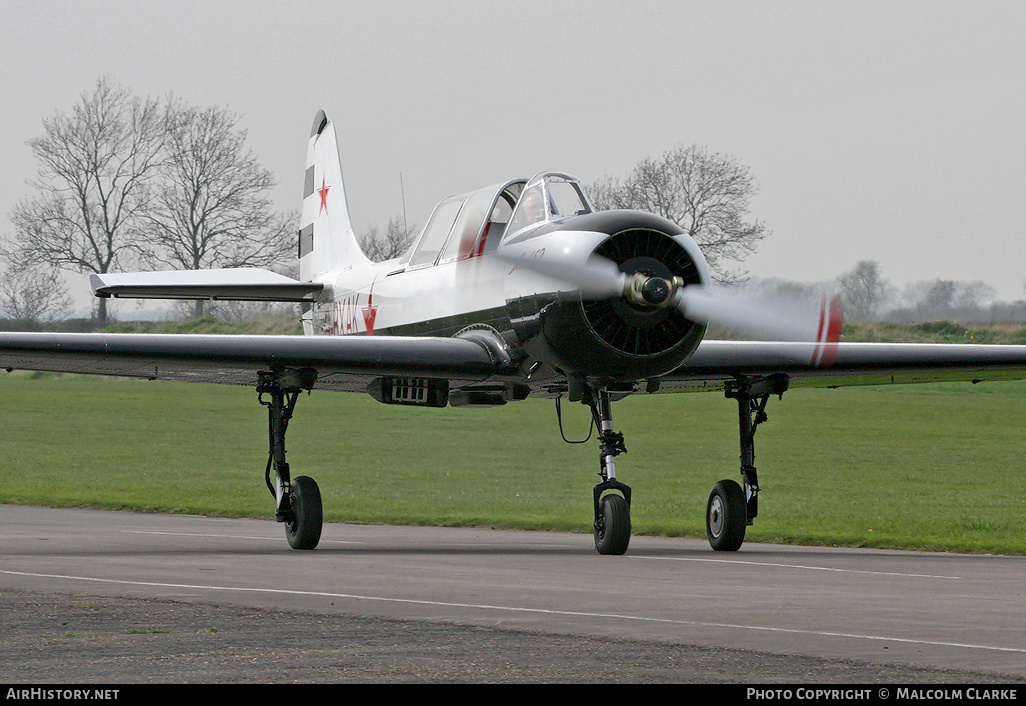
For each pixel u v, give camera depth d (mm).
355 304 50500
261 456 90938
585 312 34312
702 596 24078
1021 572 30750
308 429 114750
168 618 20344
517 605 22328
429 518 51125
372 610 21422
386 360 36312
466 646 18062
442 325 41156
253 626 19594
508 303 36719
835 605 22969
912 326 97375
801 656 17531
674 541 42938
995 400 152500
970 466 84562
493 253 38312
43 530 42531
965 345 40594
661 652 17750
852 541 42031
